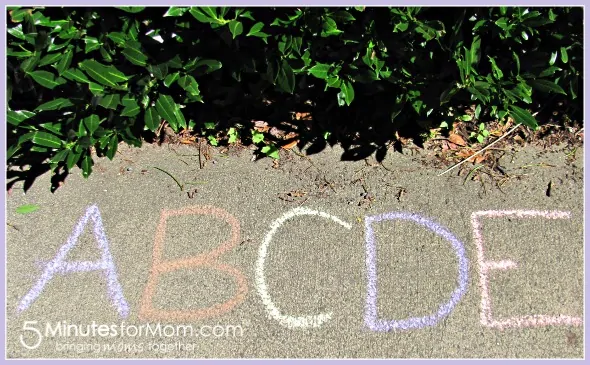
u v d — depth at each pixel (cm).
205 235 340
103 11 311
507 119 380
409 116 371
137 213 349
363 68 325
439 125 379
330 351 301
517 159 368
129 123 338
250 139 379
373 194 354
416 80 330
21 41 318
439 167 365
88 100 333
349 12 309
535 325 305
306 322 309
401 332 304
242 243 336
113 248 336
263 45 323
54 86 324
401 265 325
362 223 342
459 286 318
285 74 317
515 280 319
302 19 306
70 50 318
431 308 311
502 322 306
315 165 368
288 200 353
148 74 326
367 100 370
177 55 318
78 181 363
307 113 382
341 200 352
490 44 329
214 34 321
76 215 349
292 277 323
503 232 336
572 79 331
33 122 341
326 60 330
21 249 336
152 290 321
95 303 318
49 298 320
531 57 323
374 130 378
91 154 373
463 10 303
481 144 376
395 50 319
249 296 318
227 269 327
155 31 318
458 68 319
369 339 303
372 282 320
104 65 318
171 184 361
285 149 375
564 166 364
